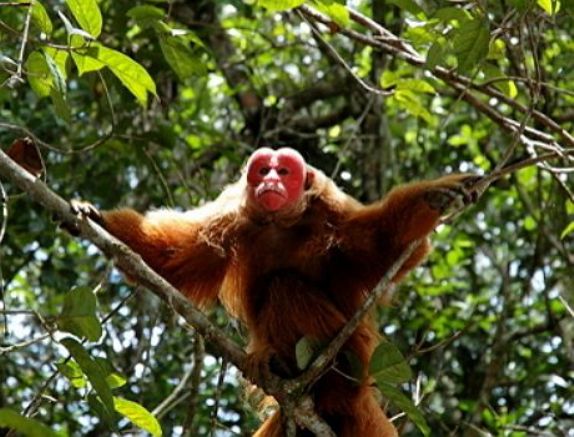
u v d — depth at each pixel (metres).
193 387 10.41
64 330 7.55
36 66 8.59
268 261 10.12
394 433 9.95
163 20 10.99
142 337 13.12
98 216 9.12
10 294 15.38
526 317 15.70
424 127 16.91
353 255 9.73
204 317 8.56
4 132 14.12
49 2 14.99
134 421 8.56
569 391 14.67
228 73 17.22
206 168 16.42
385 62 15.89
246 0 16.22
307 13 12.37
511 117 16.55
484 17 9.26
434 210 9.00
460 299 16.86
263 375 8.80
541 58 13.59
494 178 9.03
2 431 8.00
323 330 9.66
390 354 8.05
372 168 15.41
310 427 8.92
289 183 9.73
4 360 14.01
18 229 14.21
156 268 9.77
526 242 16.64
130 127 14.52
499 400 15.15
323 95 16.86
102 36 14.23
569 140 11.47
